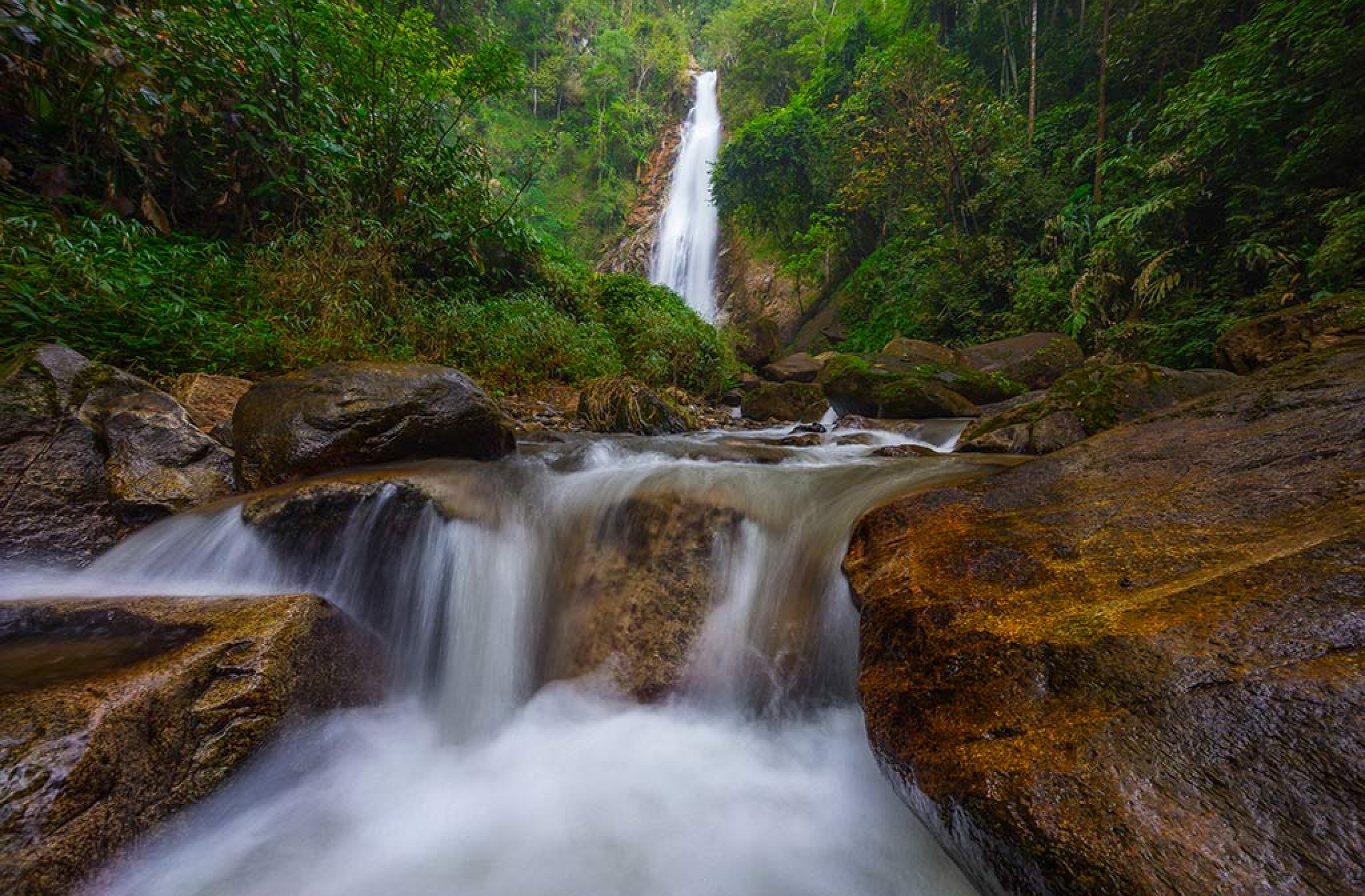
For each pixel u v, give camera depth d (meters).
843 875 1.69
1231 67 7.62
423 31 7.27
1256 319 5.18
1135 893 0.94
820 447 5.70
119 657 1.73
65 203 4.70
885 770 1.54
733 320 24.39
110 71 4.66
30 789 1.26
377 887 1.64
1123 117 11.74
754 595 2.75
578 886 1.66
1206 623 1.32
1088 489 2.37
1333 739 1.00
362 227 6.41
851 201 17.66
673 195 34.38
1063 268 10.42
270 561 2.60
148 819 1.47
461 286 8.30
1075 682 1.32
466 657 2.82
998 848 1.14
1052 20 16.42
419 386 3.46
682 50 44.78
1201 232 8.39
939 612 1.72
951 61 14.99
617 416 6.43
